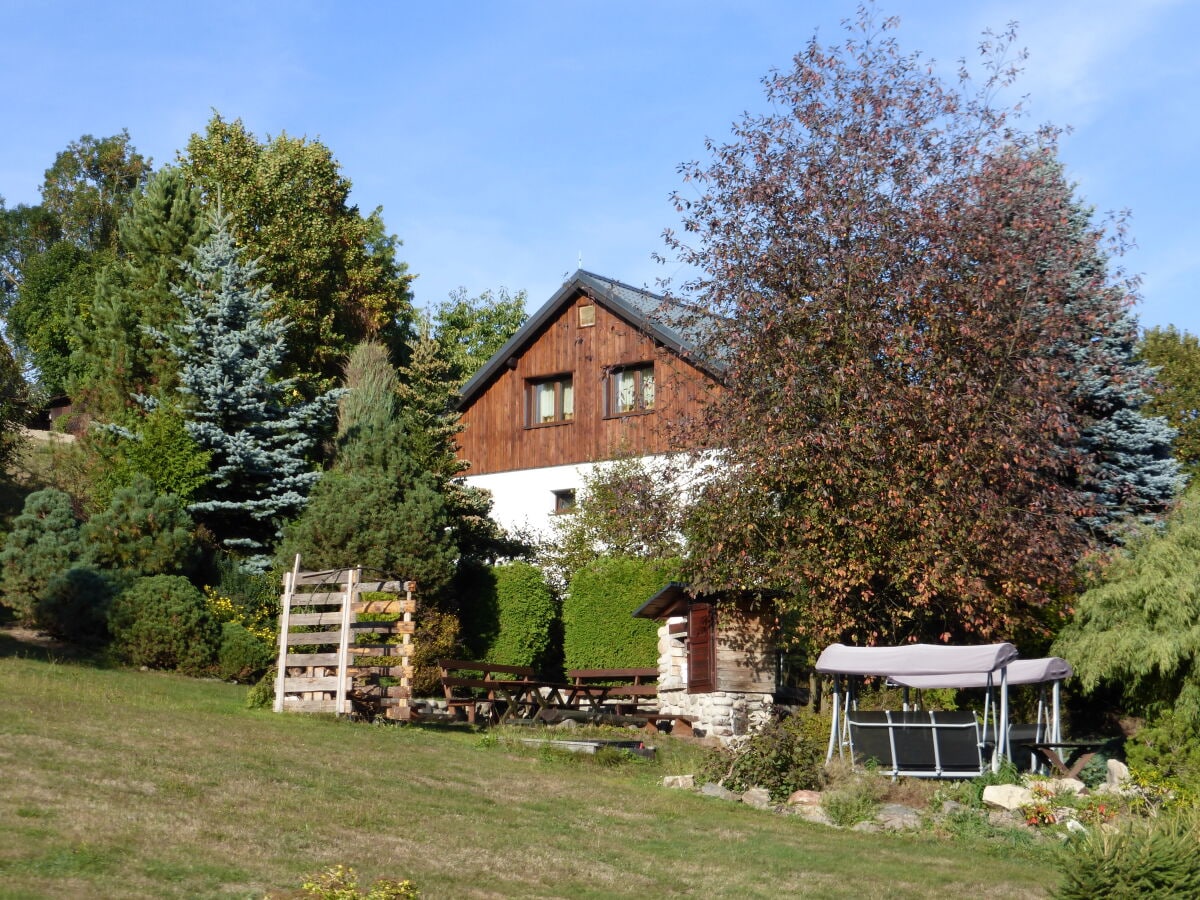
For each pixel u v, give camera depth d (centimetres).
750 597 2352
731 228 2203
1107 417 2928
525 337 3388
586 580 2709
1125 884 1012
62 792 1074
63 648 2198
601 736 2083
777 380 2131
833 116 2192
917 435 2045
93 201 6259
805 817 1552
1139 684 2083
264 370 2845
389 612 1955
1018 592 2141
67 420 3572
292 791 1264
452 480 3006
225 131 4169
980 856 1375
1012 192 2225
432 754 1667
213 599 2480
